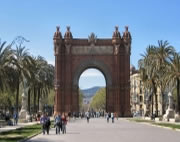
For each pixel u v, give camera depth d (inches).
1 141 1460.4
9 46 2923.2
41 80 4441.4
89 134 1942.7
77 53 5452.8
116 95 5369.1
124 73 5438.0
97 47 5462.6
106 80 5438.0
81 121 4047.7
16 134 1893.5
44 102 6112.2
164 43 3843.5
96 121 4052.7
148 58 3885.3
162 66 3764.8
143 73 4089.6
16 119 3073.3
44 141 1523.1
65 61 5438.0
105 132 2107.5
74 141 1496.1
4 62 2866.6
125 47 5452.8
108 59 5447.8
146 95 5211.6
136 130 2297.0
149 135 1830.7
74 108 5388.8
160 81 3786.9
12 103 5413.4
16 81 3157.0
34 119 4042.8
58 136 1823.3
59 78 5374.0
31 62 3531.0
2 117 3703.3
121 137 1697.8
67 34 5442.9
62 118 2080.5
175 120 3447.3
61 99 5354.3
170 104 3779.5
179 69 3427.7
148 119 4330.7
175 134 1903.3
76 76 5442.9
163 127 2632.9
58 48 5413.4
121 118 4990.2
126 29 5511.8
